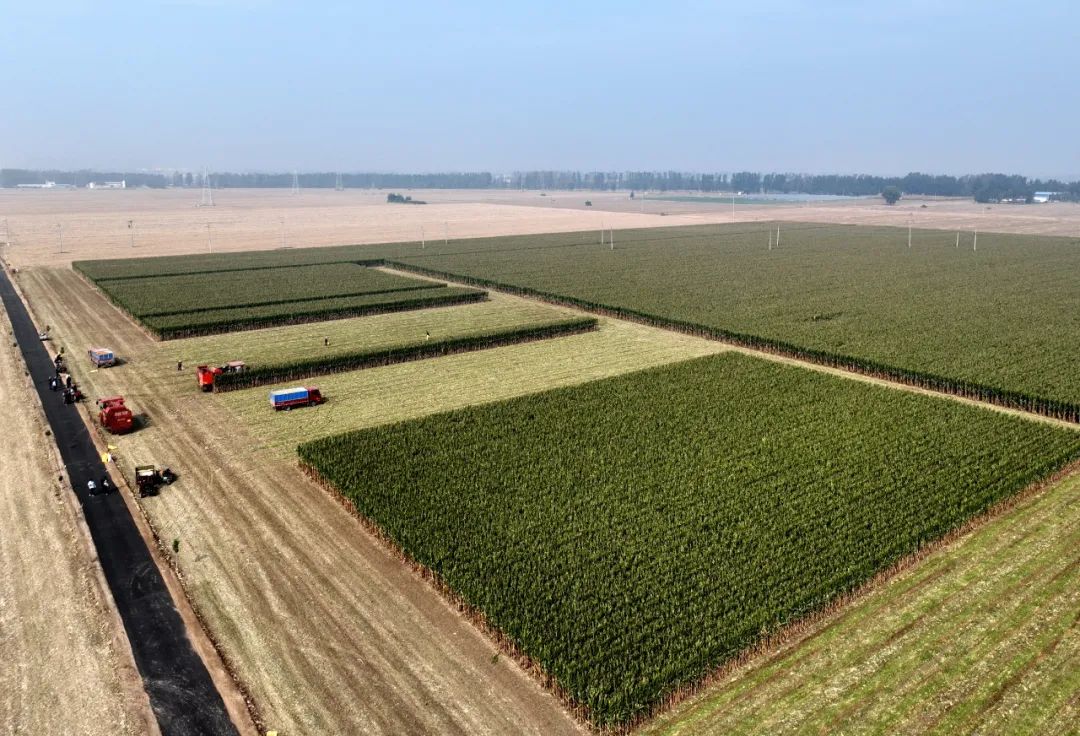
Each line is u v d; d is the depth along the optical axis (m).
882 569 33.62
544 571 33.81
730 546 35.78
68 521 39.09
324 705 26.50
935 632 30.02
